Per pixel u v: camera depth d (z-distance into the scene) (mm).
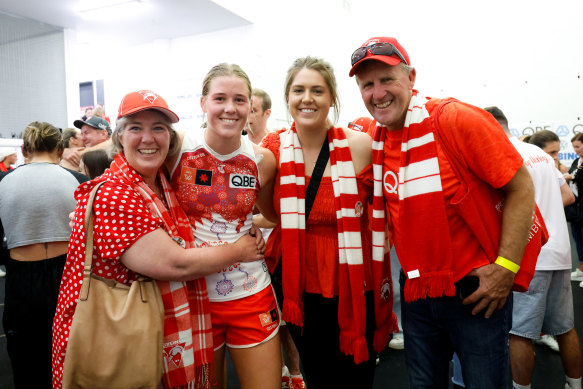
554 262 2168
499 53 8703
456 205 1455
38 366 2154
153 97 1448
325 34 8859
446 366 1694
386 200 1720
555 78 8297
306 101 1688
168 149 1526
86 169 2514
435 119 1483
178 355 1486
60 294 1424
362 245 1811
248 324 1686
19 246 2096
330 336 1813
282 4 7840
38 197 2119
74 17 6855
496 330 1489
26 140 2250
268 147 1930
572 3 8062
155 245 1381
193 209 1648
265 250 1906
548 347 3184
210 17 6949
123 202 1356
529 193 1414
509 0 8531
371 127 1958
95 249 1378
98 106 5410
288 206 1781
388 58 1454
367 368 1801
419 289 1533
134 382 1316
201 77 7805
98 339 1316
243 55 7422
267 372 1692
